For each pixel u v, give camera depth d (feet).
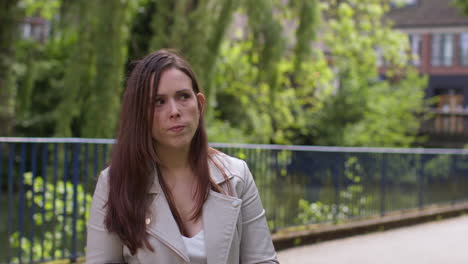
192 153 6.23
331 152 25.53
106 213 6.00
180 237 5.93
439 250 23.07
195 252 5.99
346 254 21.59
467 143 83.46
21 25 50.96
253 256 6.34
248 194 6.39
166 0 36.06
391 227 27.81
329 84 68.13
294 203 23.75
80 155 19.40
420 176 31.71
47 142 17.40
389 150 29.45
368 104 72.23
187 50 35.27
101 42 34.24
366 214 27.63
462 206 33.78
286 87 58.03
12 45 50.11
